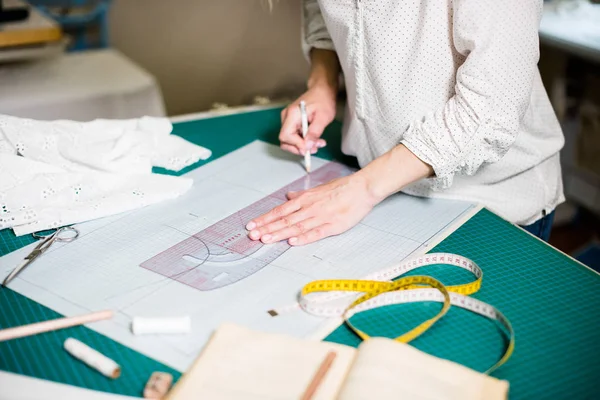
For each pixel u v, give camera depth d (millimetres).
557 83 2393
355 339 830
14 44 1957
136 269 964
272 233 1035
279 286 921
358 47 1105
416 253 1009
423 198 1191
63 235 1062
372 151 1223
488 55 939
